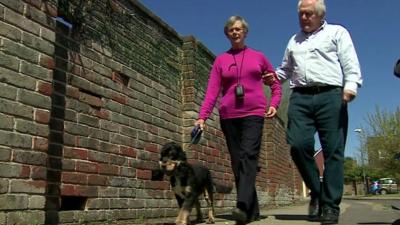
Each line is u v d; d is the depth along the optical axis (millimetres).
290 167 17781
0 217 4301
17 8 4645
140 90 7379
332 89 5277
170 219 7605
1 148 4352
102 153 6305
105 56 6555
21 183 4543
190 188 5918
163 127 8008
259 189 12836
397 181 47656
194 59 8992
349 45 5234
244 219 5148
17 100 4562
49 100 4961
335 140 5258
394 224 5586
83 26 6137
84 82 6070
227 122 5453
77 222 5758
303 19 5410
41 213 4758
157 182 7594
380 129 46562
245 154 5223
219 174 9617
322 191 5445
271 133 14102
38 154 4762
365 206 11250
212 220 7098
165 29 8336
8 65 4492
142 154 7258
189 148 8570
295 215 7348
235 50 5570
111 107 6586
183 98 8836
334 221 5277
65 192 5586
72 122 5797
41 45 4910
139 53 7453
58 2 5684
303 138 5371
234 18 5445
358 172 62062
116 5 6883
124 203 6684
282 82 5840
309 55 5379
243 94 5332
